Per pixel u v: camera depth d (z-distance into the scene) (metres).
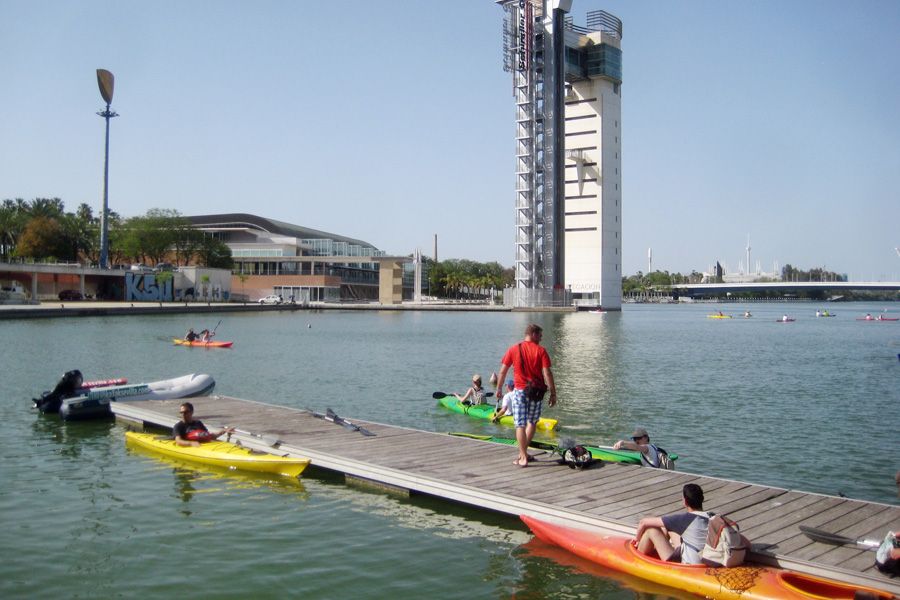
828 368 41.12
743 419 24.50
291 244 178.12
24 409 24.52
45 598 10.10
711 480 14.08
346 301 180.12
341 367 40.09
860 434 22.06
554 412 25.70
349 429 19.00
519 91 145.38
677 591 10.27
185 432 18.11
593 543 11.41
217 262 157.00
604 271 159.25
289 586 10.55
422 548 12.01
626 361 44.50
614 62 157.75
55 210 145.25
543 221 144.75
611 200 160.75
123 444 19.23
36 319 78.12
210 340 55.78
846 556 10.23
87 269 111.62
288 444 17.11
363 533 12.66
